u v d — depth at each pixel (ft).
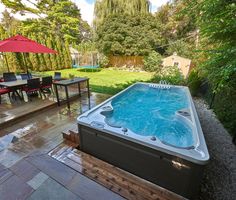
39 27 48.80
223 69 5.81
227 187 6.56
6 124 10.43
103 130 6.78
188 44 39.42
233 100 10.80
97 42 49.90
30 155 7.37
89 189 5.56
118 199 5.22
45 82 16.07
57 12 49.32
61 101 15.10
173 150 5.30
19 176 6.09
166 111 13.16
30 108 12.94
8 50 13.02
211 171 7.49
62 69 44.62
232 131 10.48
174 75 24.34
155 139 5.97
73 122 11.15
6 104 14.08
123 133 6.40
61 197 5.24
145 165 6.07
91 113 8.92
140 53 46.32
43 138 8.98
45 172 6.30
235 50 5.72
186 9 8.01
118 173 6.37
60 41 43.88
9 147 8.06
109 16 45.19
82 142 7.81
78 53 50.85
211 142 10.01
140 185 5.83
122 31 44.55
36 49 15.03
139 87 18.75
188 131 8.50
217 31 6.98
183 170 5.23
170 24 44.52
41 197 5.23
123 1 44.98
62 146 8.17
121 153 6.61
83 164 6.82
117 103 12.80
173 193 5.57
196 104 17.49
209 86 16.84
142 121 11.41
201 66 7.90
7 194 5.33
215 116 14.14
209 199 5.98
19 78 18.21
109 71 42.98
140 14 45.21
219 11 6.76
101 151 7.25
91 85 24.35
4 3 41.16
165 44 47.96
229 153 8.91
